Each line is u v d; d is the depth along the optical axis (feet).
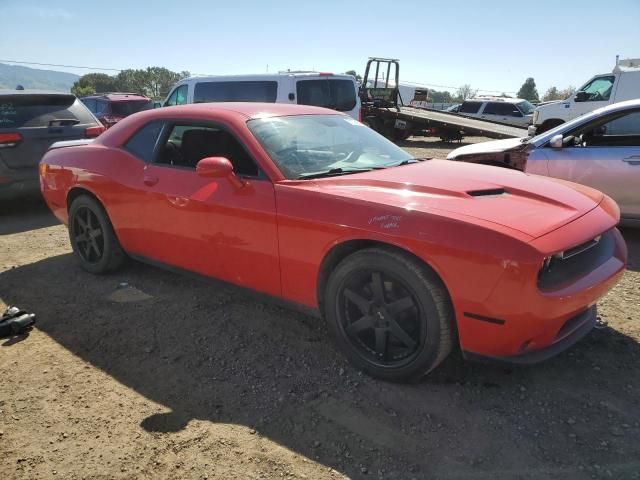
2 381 9.75
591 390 9.07
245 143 10.88
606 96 43.80
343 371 9.84
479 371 9.70
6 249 18.04
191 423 8.44
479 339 8.22
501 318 7.86
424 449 7.71
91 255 15.14
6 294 13.94
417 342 8.84
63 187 15.08
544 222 8.36
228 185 10.87
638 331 11.14
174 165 12.37
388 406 8.76
